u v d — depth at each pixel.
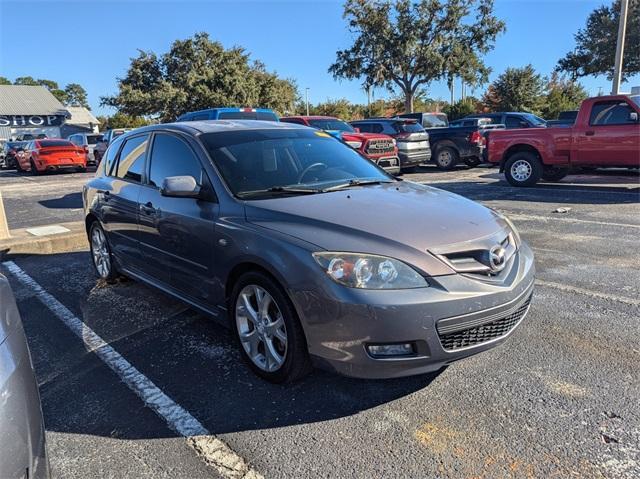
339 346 2.77
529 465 2.45
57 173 21.48
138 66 40.28
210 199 3.65
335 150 4.48
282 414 2.95
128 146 5.02
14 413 1.70
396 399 3.05
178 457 2.60
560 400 2.97
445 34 36.78
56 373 3.53
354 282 2.71
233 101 37.50
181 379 3.38
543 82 44.03
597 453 2.51
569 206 8.80
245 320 3.41
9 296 2.06
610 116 9.95
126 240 4.77
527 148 11.10
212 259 3.54
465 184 12.20
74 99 106.12
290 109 44.84
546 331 3.88
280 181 3.79
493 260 2.95
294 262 2.88
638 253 5.86
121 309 4.71
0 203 7.02
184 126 4.34
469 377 3.26
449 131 16.14
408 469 2.46
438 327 2.71
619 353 3.50
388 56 37.34
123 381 3.38
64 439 2.78
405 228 2.96
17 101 51.19
